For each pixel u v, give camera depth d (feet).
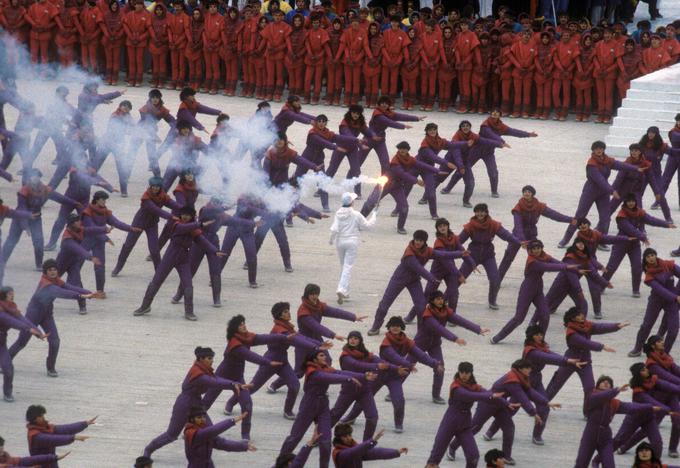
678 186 190.70
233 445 108.68
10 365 126.41
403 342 122.21
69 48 253.03
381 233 180.75
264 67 247.29
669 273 141.18
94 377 134.00
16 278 161.27
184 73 252.42
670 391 118.93
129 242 160.45
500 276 158.30
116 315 151.23
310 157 187.42
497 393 113.91
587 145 227.20
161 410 126.82
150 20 251.39
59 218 167.12
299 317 126.82
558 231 184.44
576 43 241.35
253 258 159.53
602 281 144.97
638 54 238.27
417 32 243.81
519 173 210.38
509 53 241.96
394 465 117.70
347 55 243.19
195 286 161.68
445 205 193.16
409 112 246.06
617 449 122.21
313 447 117.80
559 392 136.98
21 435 119.85
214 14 248.73
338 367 138.51
